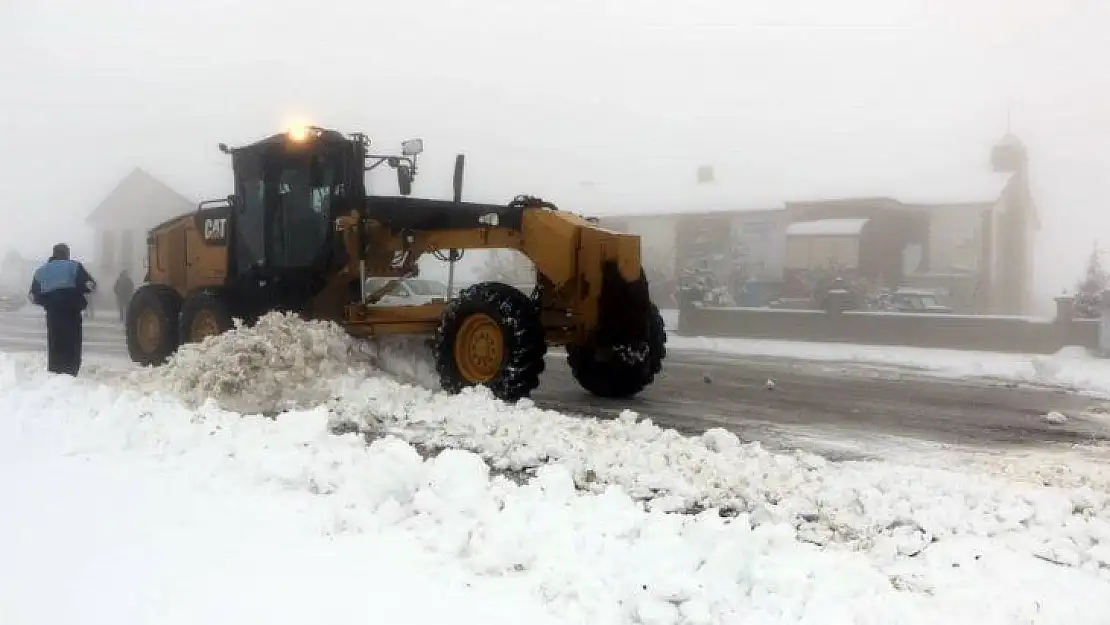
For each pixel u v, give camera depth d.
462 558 3.81
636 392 9.61
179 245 11.65
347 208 9.63
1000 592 3.66
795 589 3.51
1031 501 4.91
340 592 3.35
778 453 6.76
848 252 31.78
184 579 3.45
